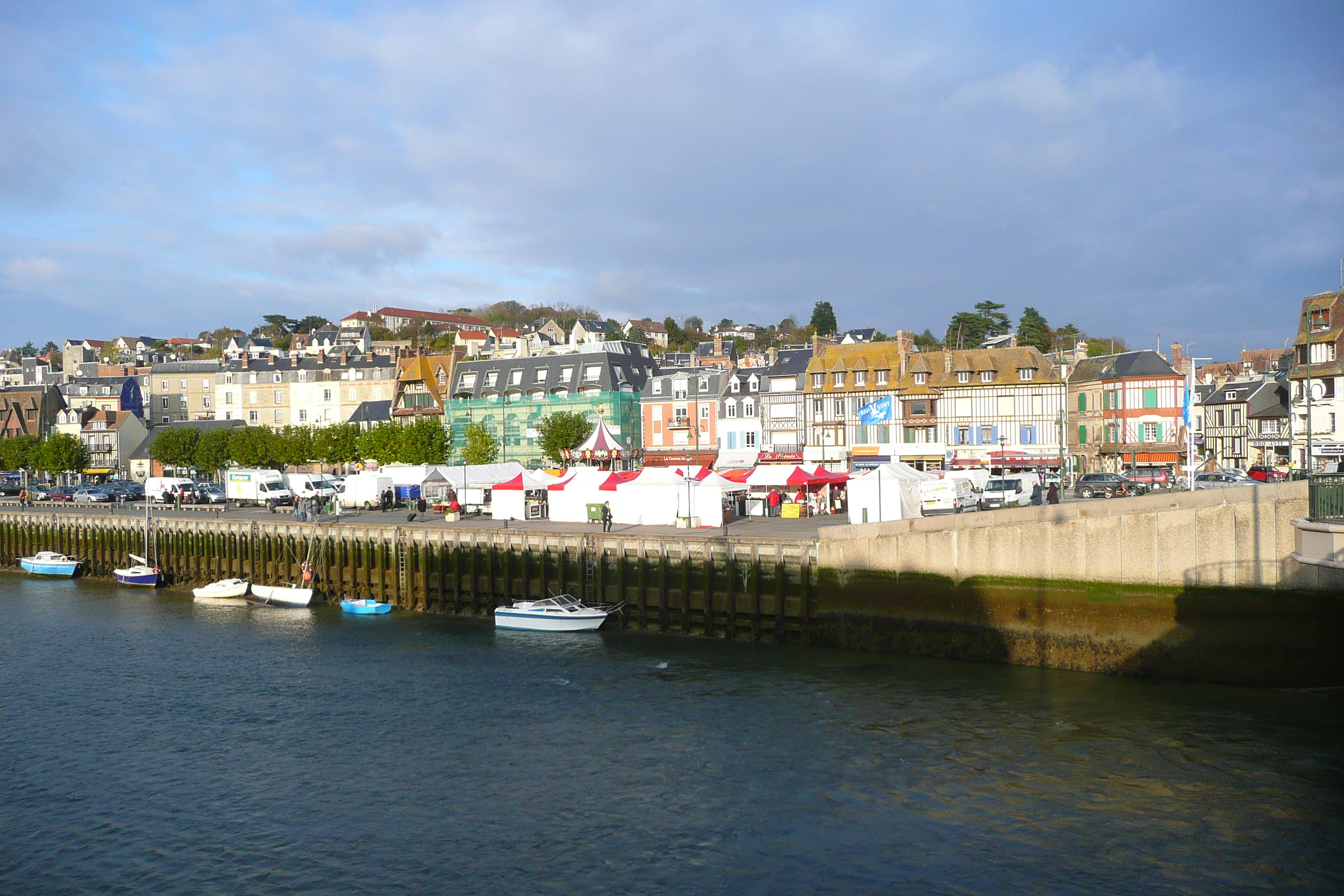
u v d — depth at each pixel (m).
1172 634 34.69
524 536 50.81
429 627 49.47
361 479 80.12
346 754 30.19
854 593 41.16
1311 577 32.56
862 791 26.08
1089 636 36.16
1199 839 22.91
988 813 24.56
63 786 28.12
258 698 36.41
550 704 34.59
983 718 31.30
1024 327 138.00
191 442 117.19
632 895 21.19
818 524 56.47
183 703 35.91
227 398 142.88
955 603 38.84
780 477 60.81
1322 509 24.45
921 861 22.27
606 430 74.81
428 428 99.62
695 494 56.28
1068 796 25.34
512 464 76.12
